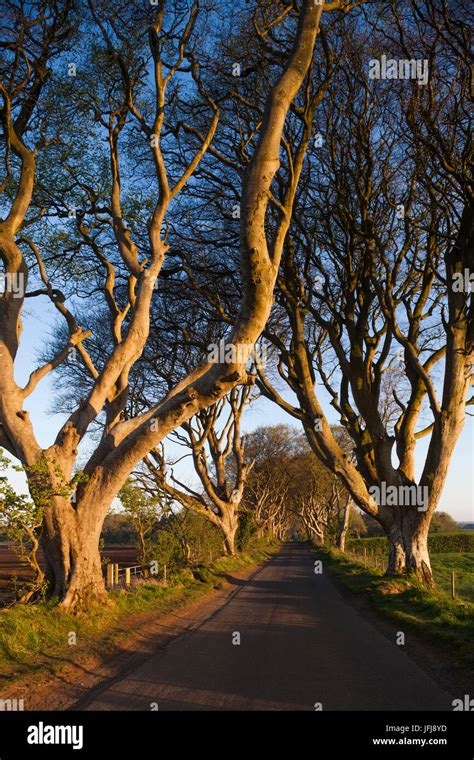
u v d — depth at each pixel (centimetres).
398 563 2320
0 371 1442
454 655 1002
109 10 1559
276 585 2775
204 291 2517
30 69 1522
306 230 2219
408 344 2183
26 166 1514
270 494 7594
